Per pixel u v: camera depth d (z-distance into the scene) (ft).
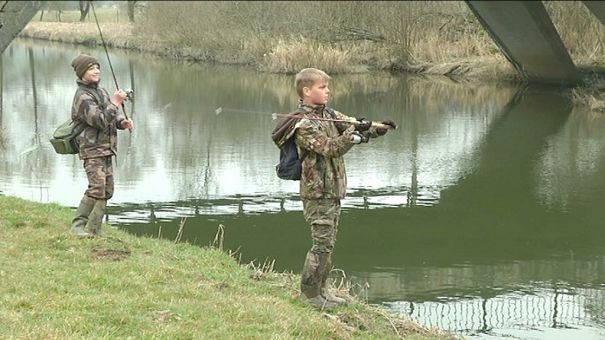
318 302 19.04
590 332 21.02
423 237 29.50
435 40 91.30
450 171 40.60
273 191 35.96
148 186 36.63
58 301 17.44
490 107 64.64
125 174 39.11
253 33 101.09
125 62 104.99
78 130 22.67
